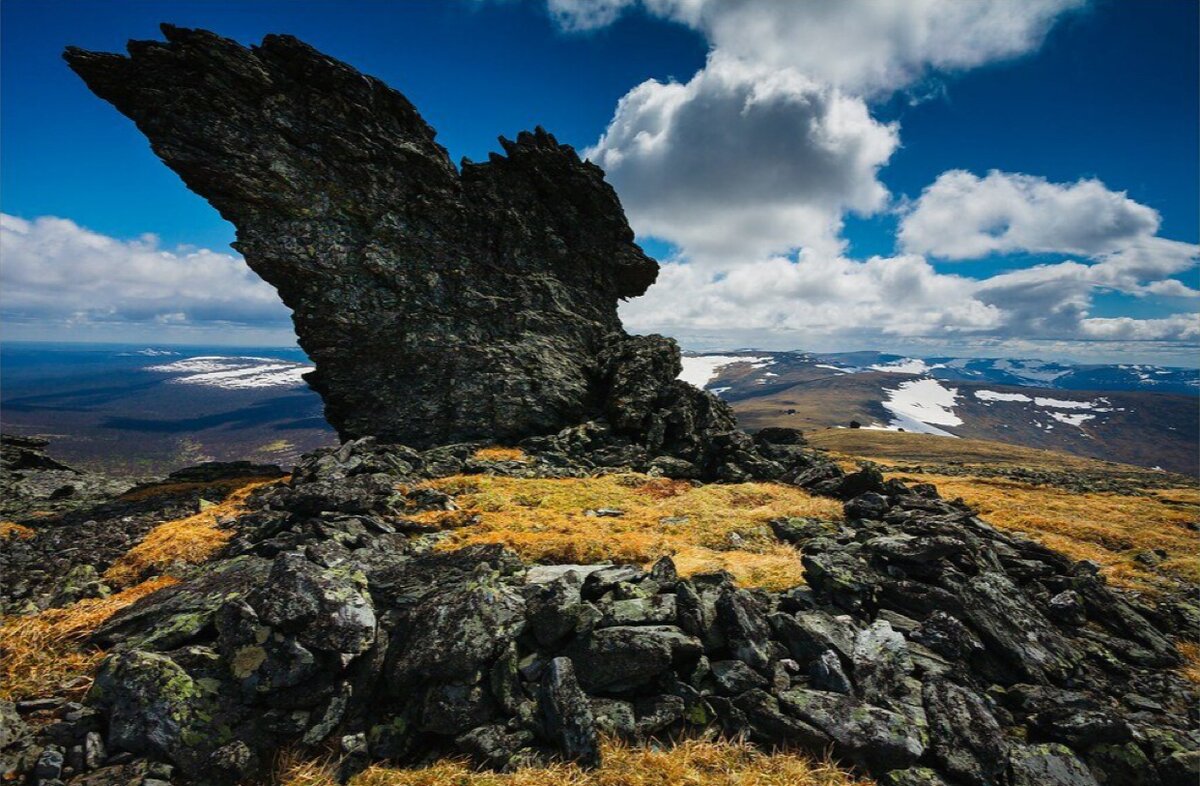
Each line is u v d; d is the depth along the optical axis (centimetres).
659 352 5519
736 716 1205
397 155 4822
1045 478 6291
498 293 5350
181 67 4006
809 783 1072
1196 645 1838
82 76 3850
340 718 1166
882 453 19812
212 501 3531
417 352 4844
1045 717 1251
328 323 4631
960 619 1608
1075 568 2203
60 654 1395
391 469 3634
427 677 1209
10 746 1043
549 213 6006
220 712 1128
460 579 1559
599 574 1567
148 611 1487
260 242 4359
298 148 4409
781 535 2830
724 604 1423
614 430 4959
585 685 1248
